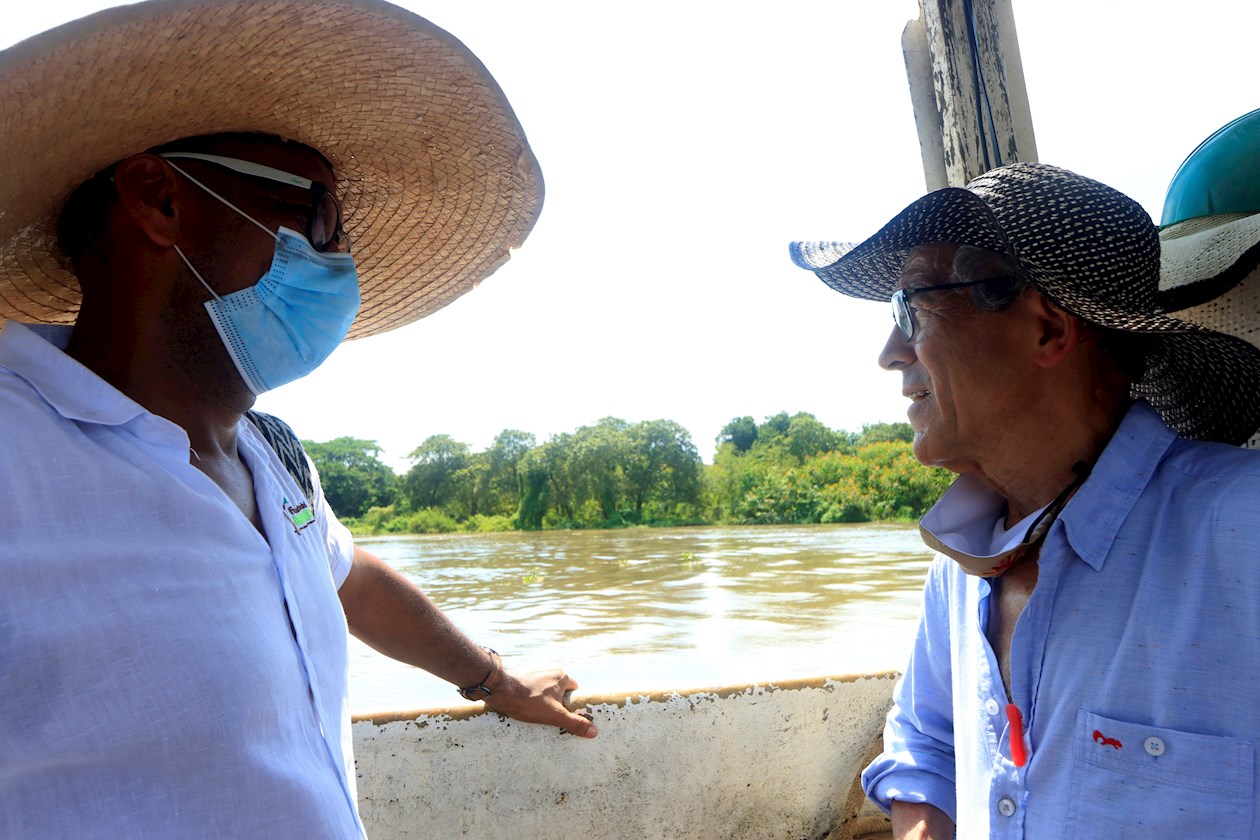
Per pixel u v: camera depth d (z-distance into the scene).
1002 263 1.05
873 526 36.59
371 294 1.62
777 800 1.97
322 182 1.28
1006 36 2.26
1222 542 0.92
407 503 51.34
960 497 1.22
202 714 0.90
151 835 0.87
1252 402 1.11
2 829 0.83
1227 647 0.90
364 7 1.02
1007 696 1.09
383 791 1.69
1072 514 1.03
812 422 52.84
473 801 1.74
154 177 1.11
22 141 0.98
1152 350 1.13
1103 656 0.98
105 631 0.88
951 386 1.10
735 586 14.41
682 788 1.89
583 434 50.28
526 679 1.79
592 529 47.34
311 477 1.38
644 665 7.29
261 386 1.17
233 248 1.13
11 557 0.85
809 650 7.96
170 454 1.01
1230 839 0.87
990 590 1.15
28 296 1.30
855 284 1.37
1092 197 1.05
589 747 1.82
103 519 0.92
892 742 1.39
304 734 1.03
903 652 7.69
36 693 0.85
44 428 0.93
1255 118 1.52
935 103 2.34
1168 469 1.03
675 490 48.38
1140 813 0.92
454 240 1.50
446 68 1.16
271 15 1.01
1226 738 0.89
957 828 1.17
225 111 1.15
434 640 1.64
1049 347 1.06
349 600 1.52
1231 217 1.48
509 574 18.38
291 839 0.94
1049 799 0.99
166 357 1.11
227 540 1.01
